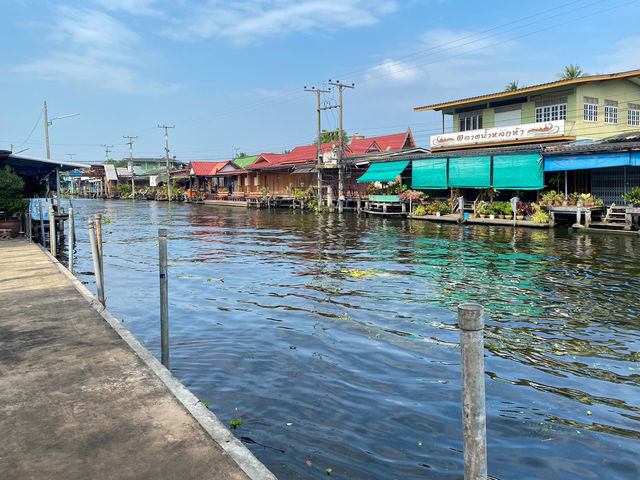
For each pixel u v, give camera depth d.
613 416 5.18
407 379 6.15
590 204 22.70
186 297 10.71
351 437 4.77
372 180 34.34
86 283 12.34
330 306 9.72
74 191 122.31
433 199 32.59
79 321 6.82
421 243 19.41
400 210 34.06
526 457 4.41
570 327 8.25
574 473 4.16
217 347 7.39
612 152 22.11
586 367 6.53
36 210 20.95
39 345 5.77
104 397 4.32
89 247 20.44
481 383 2.61
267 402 5.53
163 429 3.74
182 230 27.42
